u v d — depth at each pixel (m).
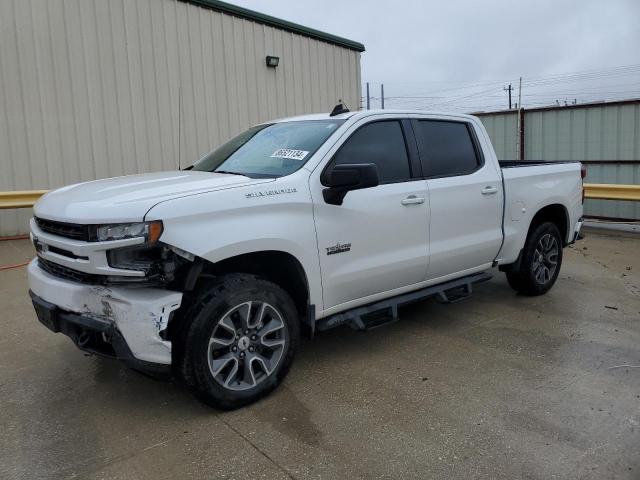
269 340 3.60
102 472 2.81
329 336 4.80
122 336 3.05
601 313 5.42
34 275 3.57
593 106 11.48
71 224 3.12
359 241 4.01
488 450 2.99
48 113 9.31
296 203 3.61
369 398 3.62
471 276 5.20
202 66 11.21
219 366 3.31
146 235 2.95
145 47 10.31
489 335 4.81
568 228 6.09
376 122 4.36
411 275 4.46
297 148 4.06
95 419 3.36
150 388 3.77
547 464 2.86
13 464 2.88
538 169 5.68
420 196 4.42
